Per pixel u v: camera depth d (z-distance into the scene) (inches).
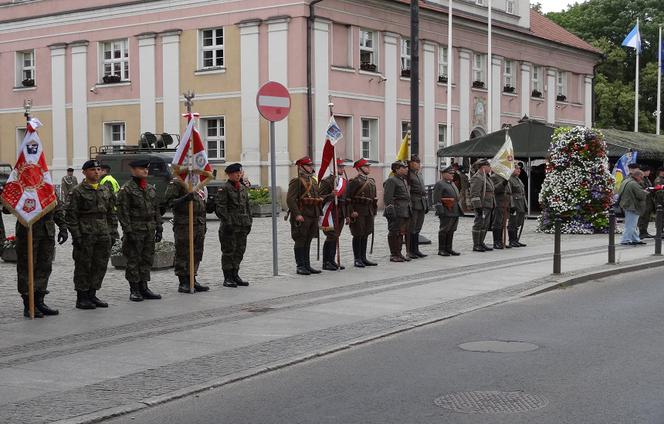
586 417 263.3
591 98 2193.7
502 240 815.7
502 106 1863.9
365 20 1504.7
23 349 370.9
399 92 1583.4
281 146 1407.5
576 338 388.2
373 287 555.5
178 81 1496.1
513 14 1897.1
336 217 630.5
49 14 1621.6
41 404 283.9
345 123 1489.9
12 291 539.5
